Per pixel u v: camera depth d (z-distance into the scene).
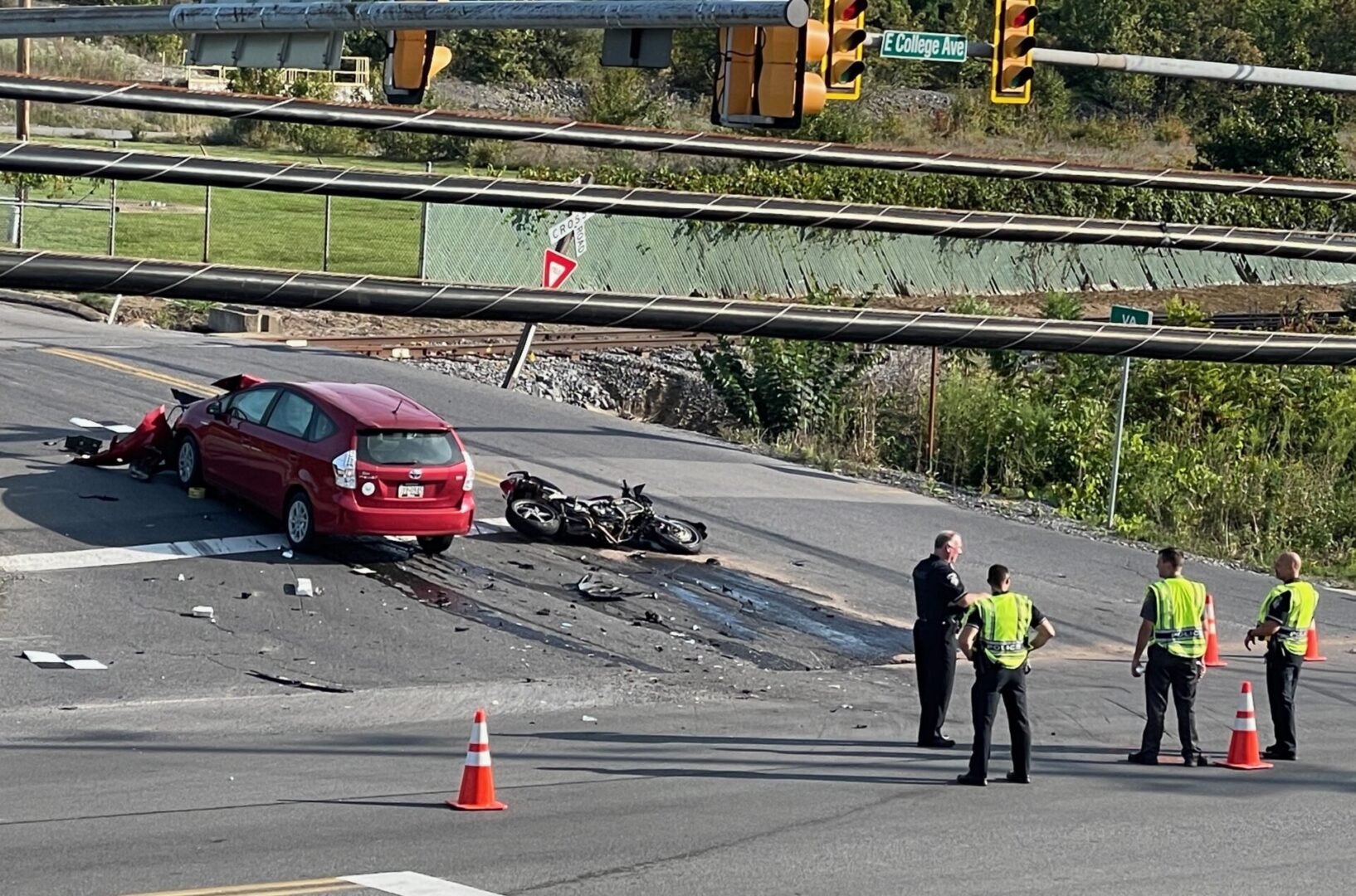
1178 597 18.44
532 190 26.31
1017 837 14.34
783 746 18.50
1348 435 46.06
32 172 22.92
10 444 29.59
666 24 16.28
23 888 11.48
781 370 42.31
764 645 24.14
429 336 43.66
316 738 17.83
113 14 20.59
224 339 40.91
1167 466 40.66
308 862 12.46
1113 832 14.72
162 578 24.03
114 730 17.69
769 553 29.25
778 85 16.31
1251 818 15.63
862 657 24.05
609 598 25.38
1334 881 13.18
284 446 25.97
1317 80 30.58
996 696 16.88
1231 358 26.86
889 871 12.91
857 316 25.03
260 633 22.31
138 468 28.42
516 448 33.88
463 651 22.36
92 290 21.67
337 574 25.03
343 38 19.28
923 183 65.00
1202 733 20.48
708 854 13.26
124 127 79.75
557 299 23.75
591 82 102.88
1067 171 30.45
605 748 17.84
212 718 18.58
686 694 21.27
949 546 18.97
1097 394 45.34
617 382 43.38
